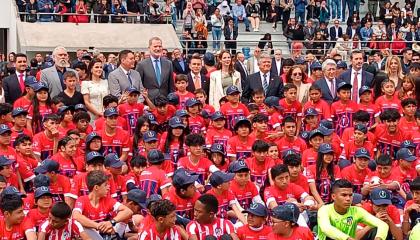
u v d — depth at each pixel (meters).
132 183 13.27
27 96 15.80
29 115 15.61
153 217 11.21
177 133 14.79
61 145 13.87
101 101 16.61
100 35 29.28
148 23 30.19
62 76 16.47
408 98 16.12
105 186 12.25
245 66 20.39
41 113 15.62
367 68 19.45
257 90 16.58
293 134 15.01
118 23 30.00
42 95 15.58
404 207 13.10
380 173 13.98
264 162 14.10
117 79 16.66
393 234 12.16
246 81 17.83
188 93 17.06
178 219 12.07
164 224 11.16
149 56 17.73
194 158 13.97
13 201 11.33
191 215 12.47
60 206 11.38
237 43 30.72
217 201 11.56
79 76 17.39
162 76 17.12
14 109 15.08
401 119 15.98
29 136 14.06
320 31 29.91
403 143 15.23
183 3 31.30
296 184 13.53
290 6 31.59
